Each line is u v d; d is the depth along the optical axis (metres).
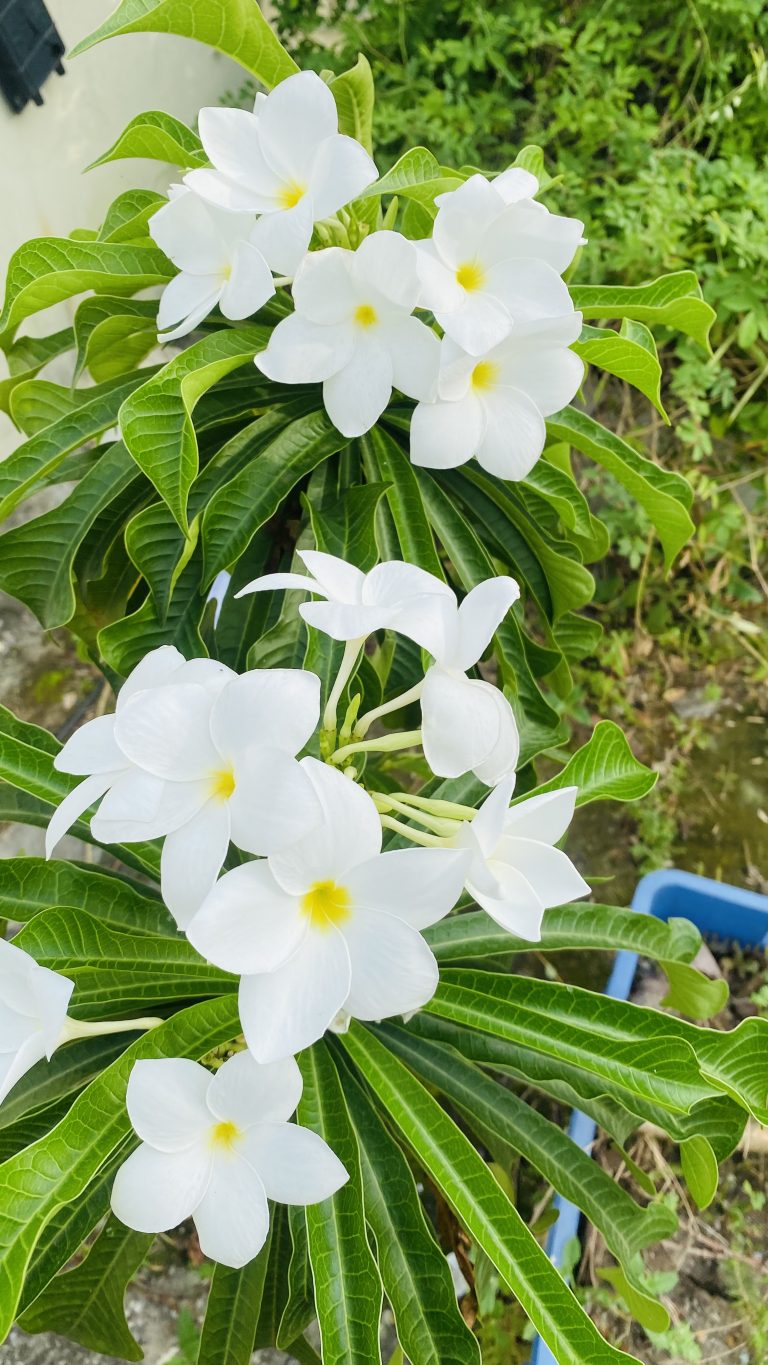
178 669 0.28
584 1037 0.35
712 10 1.00
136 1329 0.60
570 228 0.37
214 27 0.42
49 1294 0.42
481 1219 0.32
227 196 0.38
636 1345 0.60
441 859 0.26
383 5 1.05
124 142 0.44
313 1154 0.28
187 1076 0.28
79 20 0.81
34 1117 0.36
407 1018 0.40
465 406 0.39
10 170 0.77
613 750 0.43
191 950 0.37
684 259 0.99
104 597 0.52
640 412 1.06
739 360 1.05
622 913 0.43
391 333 0.38
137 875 0.75
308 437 0.45
